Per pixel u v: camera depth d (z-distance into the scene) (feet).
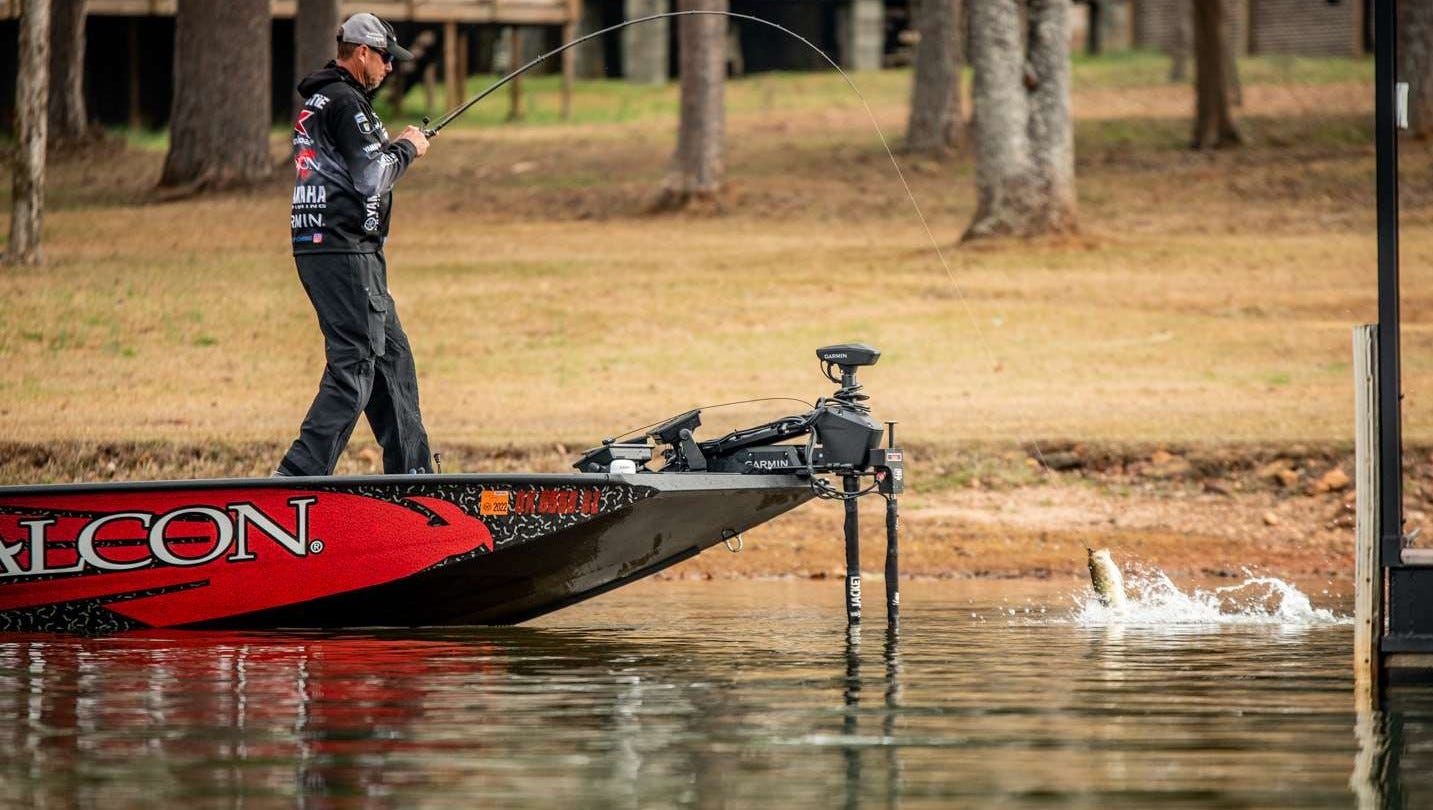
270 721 69.10
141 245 303.89
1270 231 314.35
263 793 56.70
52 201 354.33
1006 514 164.45
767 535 157.28
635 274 284.82
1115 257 290.35
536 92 509.76
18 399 200.23
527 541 97.55
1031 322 246.68
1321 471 171.94
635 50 529.45
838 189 372.79
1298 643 96.22
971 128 437.17
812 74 537.24
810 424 101.09
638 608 117.08
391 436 102.94
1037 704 73.92
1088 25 549.54
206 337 239.30
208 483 97.55
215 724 68.49
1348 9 506.89
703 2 357.20
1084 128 425.28
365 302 97.60
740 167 400.47
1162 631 103.24
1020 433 183.01
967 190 369.50
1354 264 284.20
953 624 106.93
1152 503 167.32
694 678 81.35
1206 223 324.19
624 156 414.00
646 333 243.81
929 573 144.97
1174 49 509.35
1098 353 228.63
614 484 96.32
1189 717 70.95
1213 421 188.75
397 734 66.64
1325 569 146.00
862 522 161.38
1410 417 187.73
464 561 97.86
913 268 285.64
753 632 101.65
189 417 192.44
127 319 246.68
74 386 209.05
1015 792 57.26
